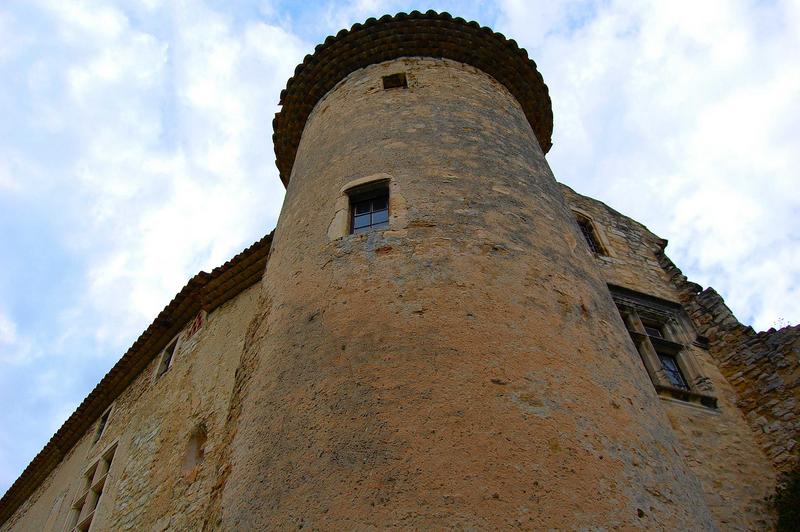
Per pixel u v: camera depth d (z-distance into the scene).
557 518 3.43
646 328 9.50
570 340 4.75
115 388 12.52
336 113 7.92
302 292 5.33
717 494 7.13
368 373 4.23
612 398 4.48
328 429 3.99
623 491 3.80
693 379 8.72
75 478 11.71
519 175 6.62
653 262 10.93
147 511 8.09
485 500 3.43
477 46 8.80
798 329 8.31
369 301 4.80
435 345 4.31
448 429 3.78
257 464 4.12
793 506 6.95
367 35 8.68
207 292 10.41
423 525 3.32
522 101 9.25
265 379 4.79
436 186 5.95
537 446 3.78
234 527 3.85
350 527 3.40
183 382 9.70
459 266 5.02
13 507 15.34
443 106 7.46
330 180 6.61
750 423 8.21
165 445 8.94
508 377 4.16
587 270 5.94
